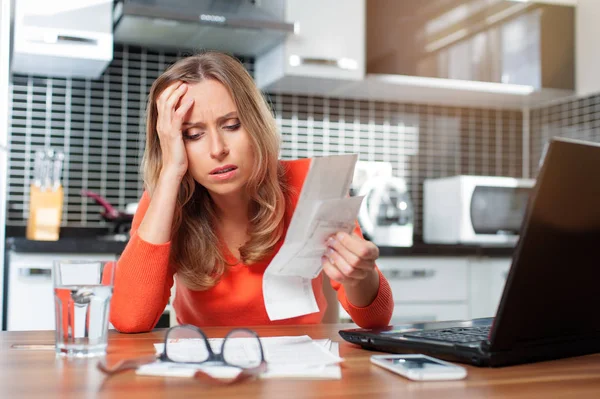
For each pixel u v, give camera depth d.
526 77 3.29
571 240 0.71
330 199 0.85
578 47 3.36
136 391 0.62
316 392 0.61
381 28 3.09
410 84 3.15
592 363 0.77
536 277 0.71
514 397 0.60
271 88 3.27
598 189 0.72
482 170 3.70
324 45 3.00
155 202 1.14
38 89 2.98
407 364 0.72
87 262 0.82
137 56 3.13
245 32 2.89
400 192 3.17
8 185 2.93
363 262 0.90
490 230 3.13
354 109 3.49
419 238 3.52
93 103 3.06
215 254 1.27
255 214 1.32
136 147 3.11
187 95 1.17
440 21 3.18
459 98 3.50
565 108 3.53
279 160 1.37
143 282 1.10
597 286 0.77
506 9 3.28
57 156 2.76
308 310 0.94
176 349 0.83
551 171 0.67
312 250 0.90
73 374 0.70
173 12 2.67
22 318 2.34
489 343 0.74
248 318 1.32
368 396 0.60
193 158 1.18
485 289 2.90
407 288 2.78
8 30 2.50
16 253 2.35
